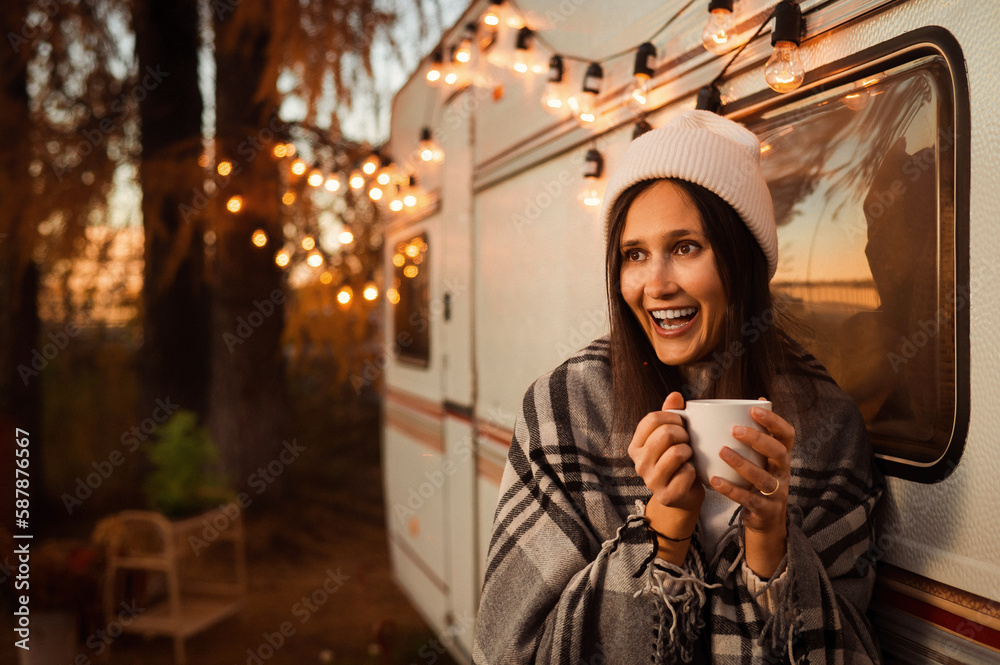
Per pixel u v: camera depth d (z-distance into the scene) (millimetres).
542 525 1209
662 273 1134
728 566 1087
